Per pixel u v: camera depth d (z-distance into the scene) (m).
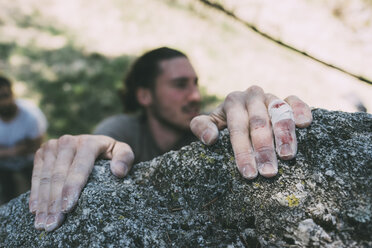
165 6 9.26
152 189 1.01
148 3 9.63
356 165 0.82
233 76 6.45
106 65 6.86
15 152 3.57
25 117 3.54
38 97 5.70
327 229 0.79
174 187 0.98
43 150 1.11
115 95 5.85
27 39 7.67
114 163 1.05
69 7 9.76
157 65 2.34
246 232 0.86
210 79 6.33
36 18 8.83
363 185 0.79
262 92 1.01
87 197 0.92
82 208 0.91
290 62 6.66
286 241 0.81
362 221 0.75
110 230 0.86
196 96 2.39
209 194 0.94
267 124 0.91
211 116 1.04
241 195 0.90
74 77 6.32
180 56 2.43
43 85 6.04
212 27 7.93
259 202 0.88
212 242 0.86
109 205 0.91
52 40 7.84
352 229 0.76
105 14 9.30
